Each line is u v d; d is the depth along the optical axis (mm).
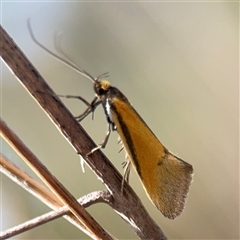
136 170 86
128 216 80
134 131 87
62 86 107
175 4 107
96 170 80
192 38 108
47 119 108
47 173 75
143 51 108
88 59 107
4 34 77
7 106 107
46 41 105
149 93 109
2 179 105
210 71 109
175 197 85
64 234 107
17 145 75
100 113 109
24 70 77
